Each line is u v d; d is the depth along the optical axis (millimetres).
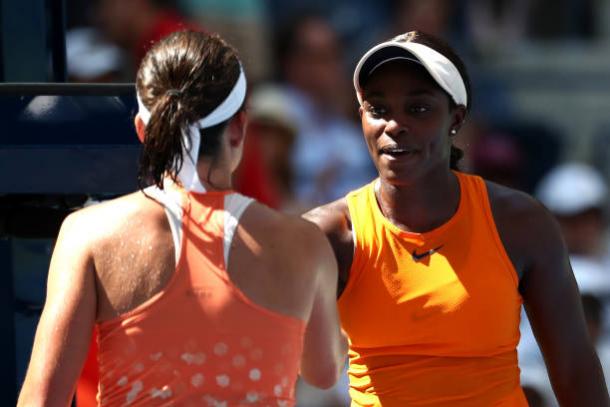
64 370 8719
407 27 28125
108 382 8812
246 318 8836
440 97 10297
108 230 8953
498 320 10555
